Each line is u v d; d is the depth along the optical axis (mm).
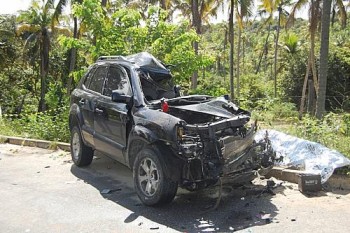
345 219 5285
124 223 5391
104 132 7168
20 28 36219
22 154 9820
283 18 45656
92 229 5219
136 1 33094
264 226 5148
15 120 13891
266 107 12914
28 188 7008
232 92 31266
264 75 67500
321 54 17203
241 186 6715
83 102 7922
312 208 5688
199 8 30141
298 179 6504
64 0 30469
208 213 5668
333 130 8594
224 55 68000
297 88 38031
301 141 7410
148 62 7395
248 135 6070
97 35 11875
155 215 5648
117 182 7297
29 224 5430
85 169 8219
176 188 5770
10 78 39688
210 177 5535
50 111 13211
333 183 6660
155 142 5738
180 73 11328
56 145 10297
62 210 5918
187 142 5668
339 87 33125
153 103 6484
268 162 6402
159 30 11664
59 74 40156
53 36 36781
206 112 6102
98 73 7945
